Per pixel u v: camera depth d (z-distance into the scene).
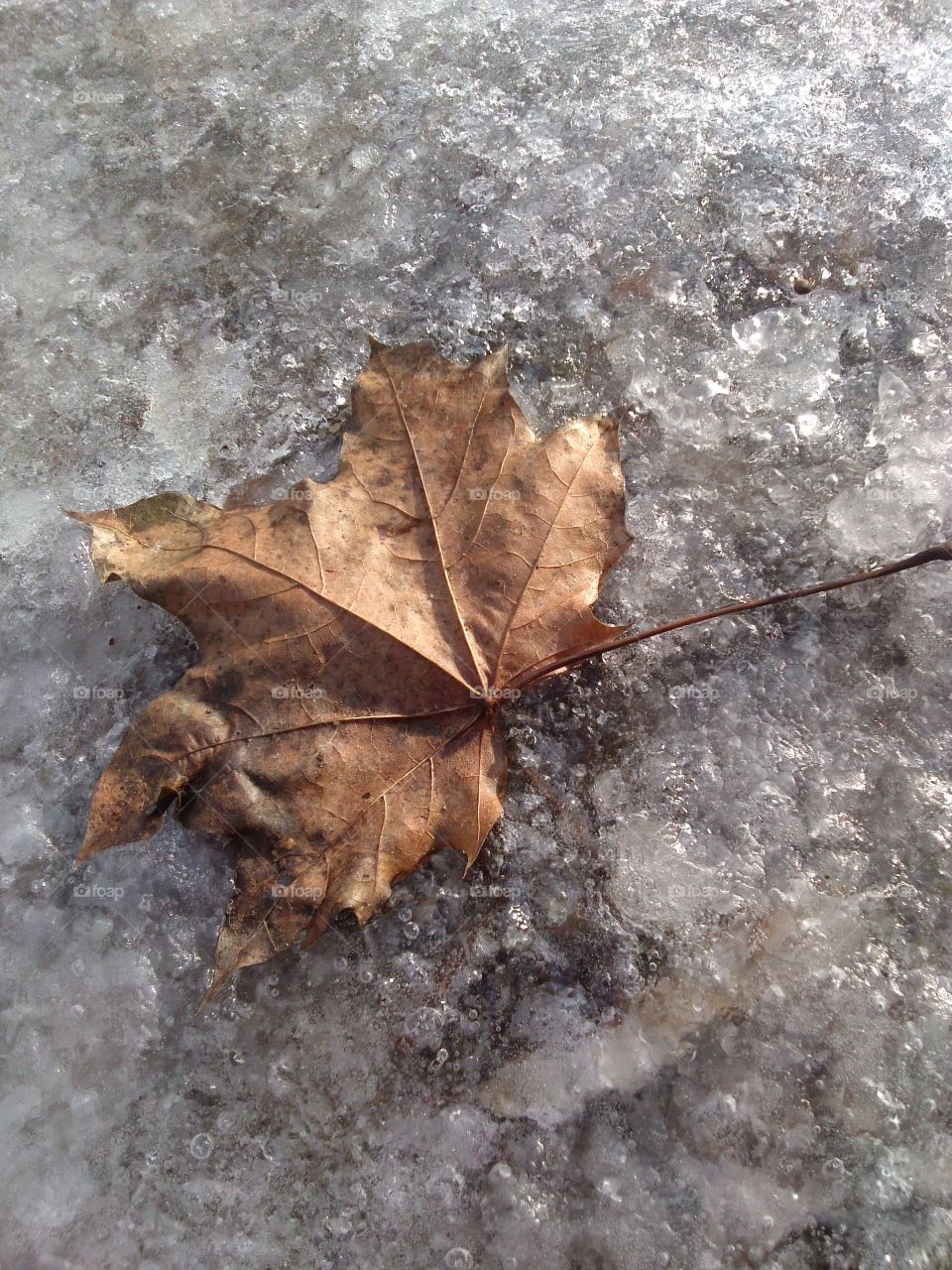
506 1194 0.27
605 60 0.35
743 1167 0.27
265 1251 0.26
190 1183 0.27
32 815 0.29
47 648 0.30
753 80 0.35
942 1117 0.27
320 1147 0.27
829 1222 0.26
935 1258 0.26
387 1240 0.26
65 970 0.28
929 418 0.31
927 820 0.29
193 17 0.35
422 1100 0.27
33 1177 0.27
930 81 0.35
